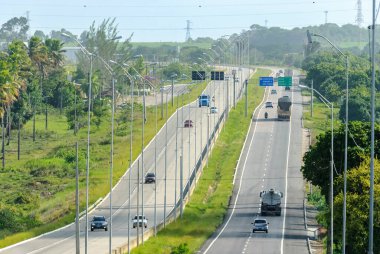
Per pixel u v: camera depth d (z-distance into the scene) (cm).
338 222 14962
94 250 16512
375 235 14588
